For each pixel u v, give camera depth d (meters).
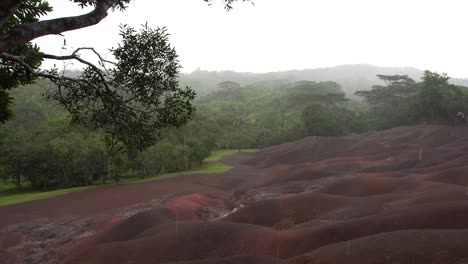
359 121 81.50
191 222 18.86
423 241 12.45
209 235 17.34
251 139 78.00
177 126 6.68
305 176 36.25
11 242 21.61
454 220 15.03
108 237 19.83
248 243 16.50
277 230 18.11
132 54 5.95
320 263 12.77
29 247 20.62
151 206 28.33
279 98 106.44
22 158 40.09
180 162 50.00
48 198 33.94
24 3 6.10
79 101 6.46
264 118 88.06
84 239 20.72
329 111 77.12
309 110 77.19
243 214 22.25
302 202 22.58
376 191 25.62
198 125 62.09
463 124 62.12
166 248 16.53
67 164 39.75
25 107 62.31
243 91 129.88
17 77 6.37
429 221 15.23
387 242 12.88
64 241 20.91
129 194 34.00
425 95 64.81
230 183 38.03
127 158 42.41
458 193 19.36
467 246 11.73
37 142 41.44
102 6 5.10
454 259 11.23
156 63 6.15
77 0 5.93
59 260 18.20
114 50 5.95
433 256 11.56
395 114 77.19
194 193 30.67
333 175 35.22
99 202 31.28
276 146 67.25
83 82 6.12
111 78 6.08
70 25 4.73
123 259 16.12
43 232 23.00
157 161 47.19
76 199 32.91
